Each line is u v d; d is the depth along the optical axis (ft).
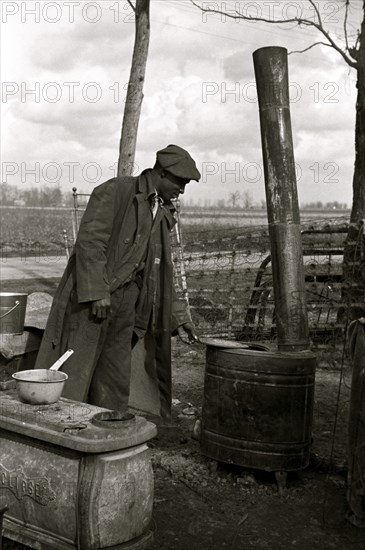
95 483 8.68
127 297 13.16
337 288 24.08
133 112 29.58
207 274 27.53
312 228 24.94
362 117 24.73
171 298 13.83
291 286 12.50
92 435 8.84
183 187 13.25
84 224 12.60
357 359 11.05
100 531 8.75
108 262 12.91
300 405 11.94
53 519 9.07
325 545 10.30
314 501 11.85
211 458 12.70
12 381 12.41
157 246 13.47
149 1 29.25
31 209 112.16
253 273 26.89
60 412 9.78
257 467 11.94
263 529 10.77
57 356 12.89
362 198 24.90
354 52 33.19
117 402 13.60
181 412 17.13
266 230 27.04
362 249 22.41
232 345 12.51
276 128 12.62
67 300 12.86
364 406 10.73
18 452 9.48
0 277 42.45
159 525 10.71
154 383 14.23
